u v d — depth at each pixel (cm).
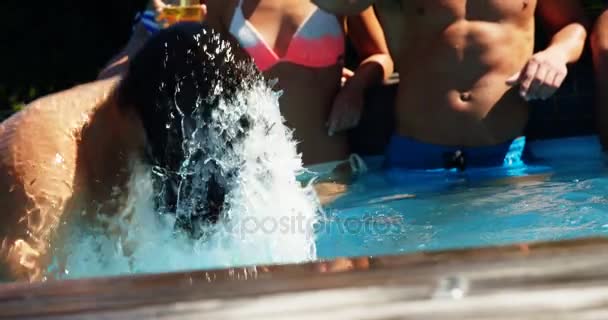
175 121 375
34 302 184
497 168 664
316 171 696
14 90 1314
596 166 636
